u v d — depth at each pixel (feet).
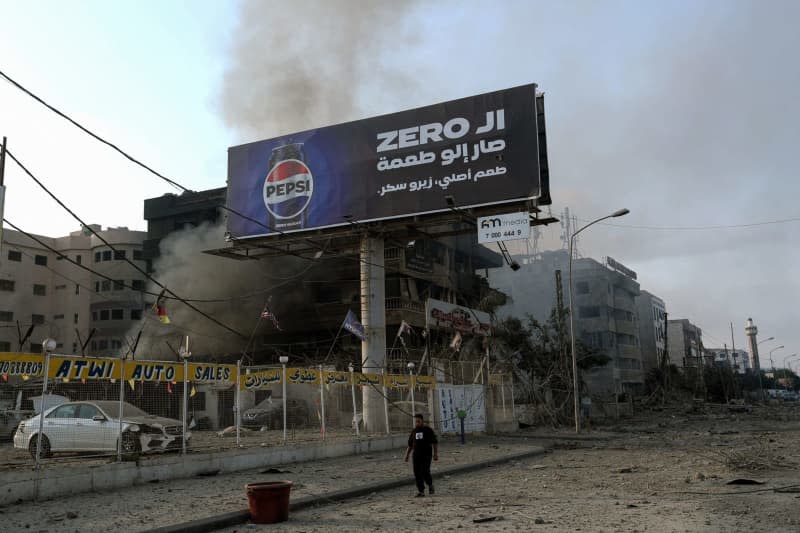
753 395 382.42
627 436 97.66
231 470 51.47
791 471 49.03
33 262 214.07
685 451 69.72
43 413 38.83
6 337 202.59
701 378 284.20
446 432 92.68
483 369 110.63
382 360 94.22
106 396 47.26
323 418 66.13
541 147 91.45
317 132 102.06
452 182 92.17
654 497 38.06
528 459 66.28
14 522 30.27
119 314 202.49
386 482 44.04
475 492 41.75
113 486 41.83
